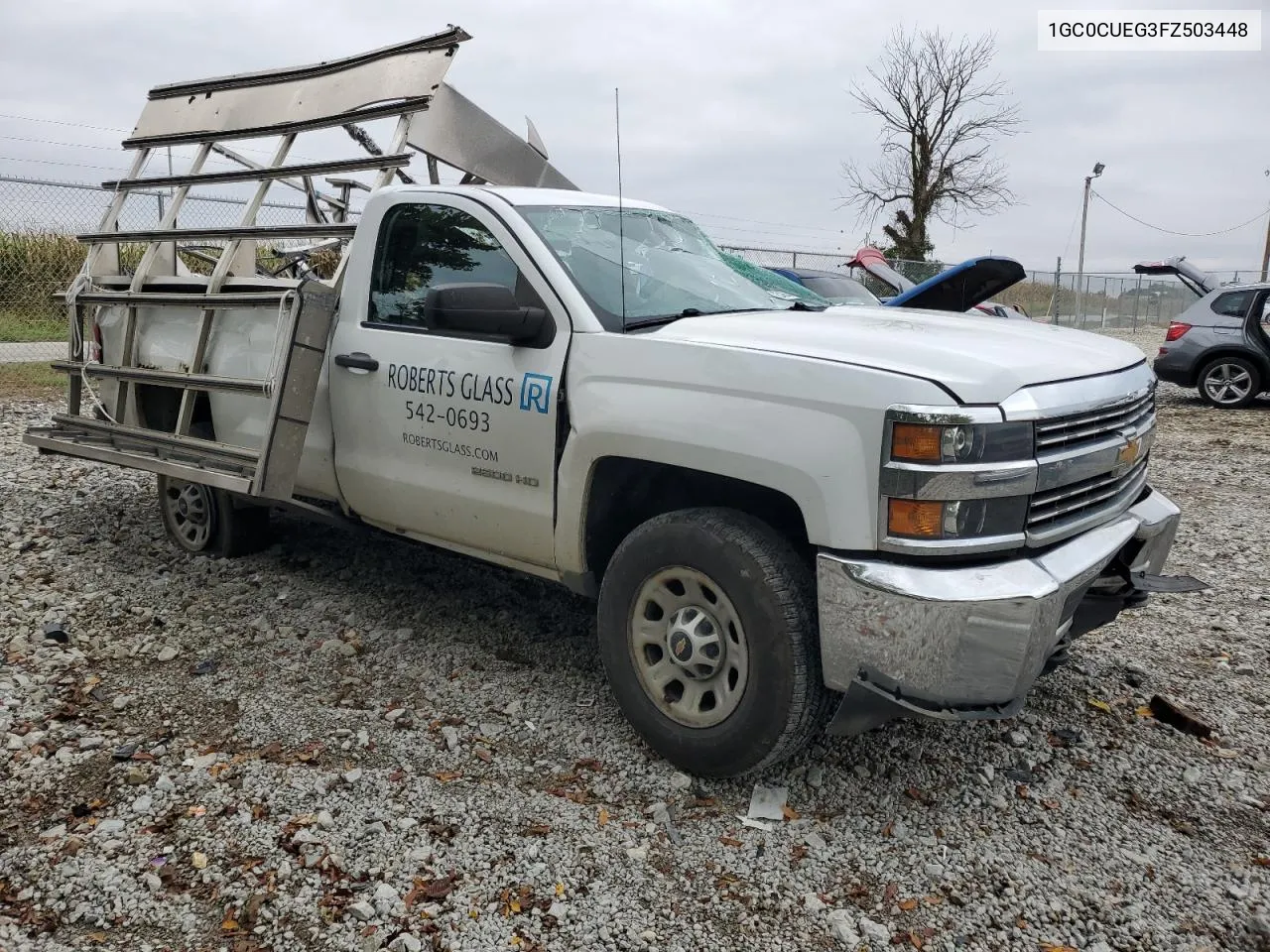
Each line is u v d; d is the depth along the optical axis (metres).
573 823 2.94
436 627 4.38
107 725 3.45
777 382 2.88
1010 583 2.69
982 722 3.66
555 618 4.52
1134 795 3.21
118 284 5.32
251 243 5.87
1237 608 4.91
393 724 3.50
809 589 2.93
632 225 4.20
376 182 4.24
